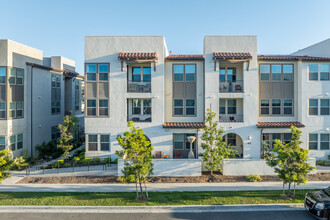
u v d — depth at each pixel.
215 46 20.48
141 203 12.16
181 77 21.30
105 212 11.45
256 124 20.20
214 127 17.14
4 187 15.00
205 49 20.61
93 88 20.53
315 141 20.81
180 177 16.95
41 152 23.03
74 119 23.05
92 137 20.69
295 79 21.30
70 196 13.23
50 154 23.53
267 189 14.38
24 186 15.20
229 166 17.34
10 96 20.73
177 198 12.87
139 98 21.06
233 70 21.78
